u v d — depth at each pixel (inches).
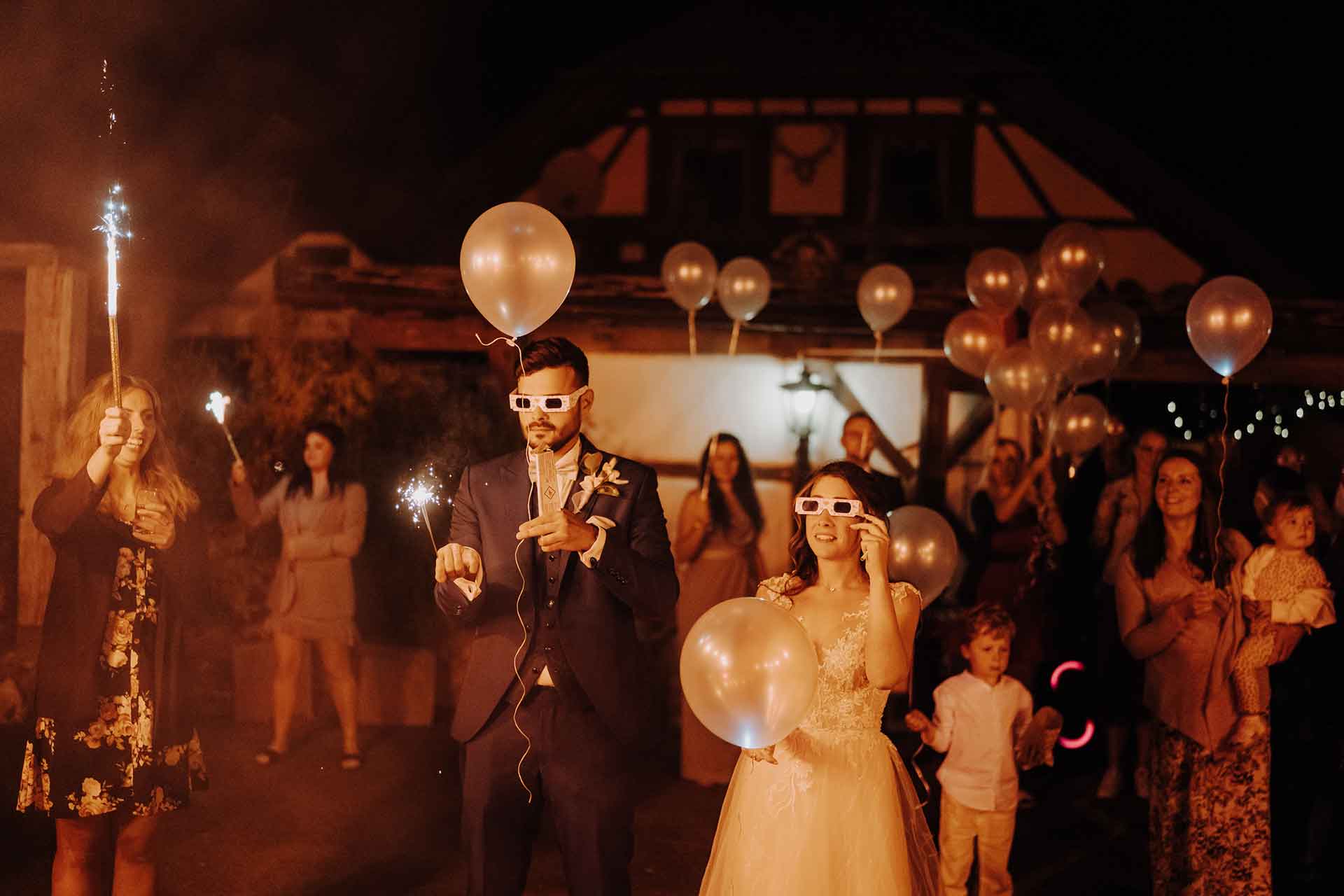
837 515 143.6
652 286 378.3
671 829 241.8
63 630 150.6
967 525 406.3
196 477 342.3
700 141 500.7
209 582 166.9
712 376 408.5
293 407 348.8
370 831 231.3
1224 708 185.3
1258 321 205.2
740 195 500.1
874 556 140.5
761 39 494.0
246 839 223.8
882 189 494.0
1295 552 189.5
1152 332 362.9
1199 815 187.3
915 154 495.2
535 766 139.9
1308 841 225.0
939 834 187.3
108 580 152.0
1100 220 487.8
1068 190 488.7
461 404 361.7
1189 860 188.5
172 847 218.2
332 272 370.3
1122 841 245.9
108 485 155.4
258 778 264.7
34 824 219.0
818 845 138.2
